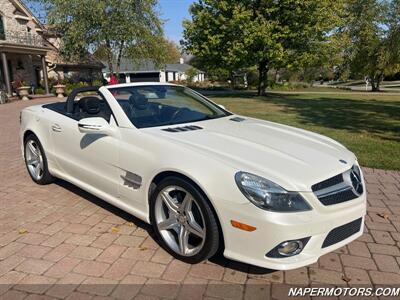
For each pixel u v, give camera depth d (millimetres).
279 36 24094
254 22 23734
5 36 26266
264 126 3781
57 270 2846
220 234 2701
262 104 18562
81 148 3846
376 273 2852
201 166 2707
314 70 56188
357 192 2814
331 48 26234
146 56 29547
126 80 50781
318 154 2949
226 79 49969
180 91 4406
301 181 2516
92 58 36250
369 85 51344
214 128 3494
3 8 26500
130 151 3244
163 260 2994
